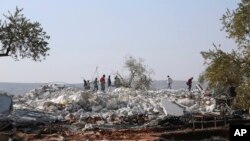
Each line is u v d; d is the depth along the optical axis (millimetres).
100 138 26797
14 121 31719
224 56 23969
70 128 31672
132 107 44344
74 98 45094
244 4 24328
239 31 24062
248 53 23984
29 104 46188
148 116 37688
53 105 43562
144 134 28500
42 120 33625
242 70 23844
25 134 27875
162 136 27500
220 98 40250
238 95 23547
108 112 41500
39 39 40969
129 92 54438
